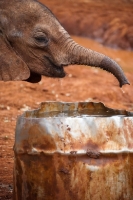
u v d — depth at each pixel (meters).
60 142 9.85
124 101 23.34
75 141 9.83
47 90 23.81
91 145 9.83
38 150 9.97
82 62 11.48
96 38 40.50
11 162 14.77
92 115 11.60
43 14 11.72
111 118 9.92
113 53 36.78
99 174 9.82
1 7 11.80
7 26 11.76
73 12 43.47
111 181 9.86
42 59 11.84
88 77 26.59
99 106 11.66
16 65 11.70
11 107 21.05
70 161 9.83
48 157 9.91
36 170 10.02
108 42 39.31
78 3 47.25
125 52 37.62
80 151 9.80
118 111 11.50
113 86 24.97
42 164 9.96
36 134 10.00
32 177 10.07
